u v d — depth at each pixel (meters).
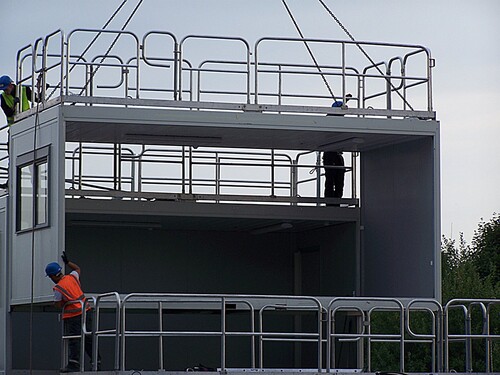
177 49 32.72
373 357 63.91
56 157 31.61
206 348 45.75
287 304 33.88
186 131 34.06
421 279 35.12
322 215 39.31
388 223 37.34
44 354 44.72
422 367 62.69
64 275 31.20
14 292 35.22
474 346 63.62
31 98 34.56
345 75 34.22
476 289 65.12
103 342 44.84
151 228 43.28
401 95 35.31
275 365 45.72
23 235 34.34
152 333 27.48
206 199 39.00
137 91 32.16
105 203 37.84
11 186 35.78
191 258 44.03
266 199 39.44
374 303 34.41
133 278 43.25
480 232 93.75
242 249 44.59
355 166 40.34
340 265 40.59
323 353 42.84
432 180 34.69
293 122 33.31
